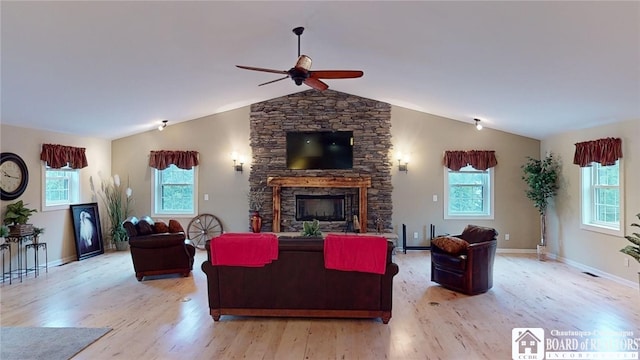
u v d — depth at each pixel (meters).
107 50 3.78
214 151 7.60
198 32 3.80
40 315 3.94
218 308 3.80
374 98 7.31
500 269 5.95
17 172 5.57
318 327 3.66
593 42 3.17
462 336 3.43
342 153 7.44
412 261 6.51
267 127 7.51
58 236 6.35
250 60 4.90
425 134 7.41
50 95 4.69
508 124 6.68
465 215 7.38
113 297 4.54
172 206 7.69
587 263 5.87
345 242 3.69
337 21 3.84
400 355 3.07
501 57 3.91
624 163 5.06
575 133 6.13
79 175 6.84
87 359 2.99
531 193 6.82
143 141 7.64
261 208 7.49
